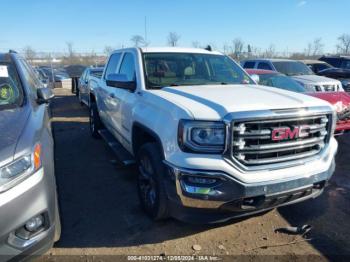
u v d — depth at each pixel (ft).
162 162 10.25
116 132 17.34
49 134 11.00
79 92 45.93
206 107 9.69
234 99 10.21
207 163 9.12
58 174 16.74
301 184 10.05
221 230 11.40
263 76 27.99
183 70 14.46
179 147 9.61
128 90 14.35
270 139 9.53
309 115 10.09
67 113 38.52
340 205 13.32
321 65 50.65
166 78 13.84
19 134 8.43
